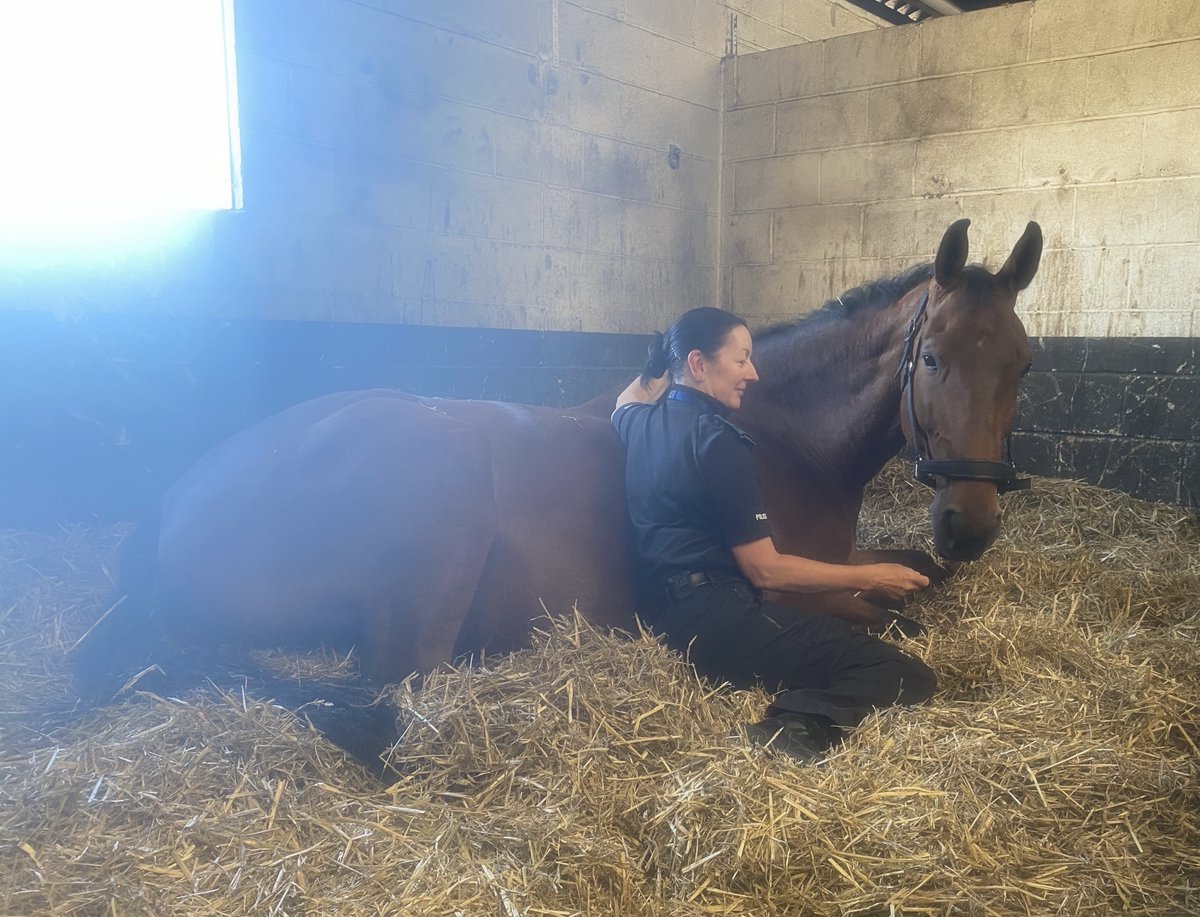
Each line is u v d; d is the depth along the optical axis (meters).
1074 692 2.17
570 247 5.43
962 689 2.27
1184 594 3.14
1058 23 5.12
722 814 1.59
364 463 2.09
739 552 2.09
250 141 3.83
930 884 1.51
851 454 2.68
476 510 2.07
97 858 1.42
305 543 2.11
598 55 5.47
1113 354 4.96
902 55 5.66
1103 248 5.10
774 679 2.10
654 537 2.20
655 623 2.21
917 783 1.75
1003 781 1.81
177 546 2.14
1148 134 4.91
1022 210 5.35
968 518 2.22
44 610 2.57
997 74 5.34
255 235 3.89
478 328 4.77
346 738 1.79
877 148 5.82
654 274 6.03
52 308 3.28
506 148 4.98
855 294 2.67
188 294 3.69
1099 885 1.59
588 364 5.43
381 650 2.02
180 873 1.42
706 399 2.21
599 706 1.88
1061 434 5.15
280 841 1.51
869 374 2.62
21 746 1.81
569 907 1.43
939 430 2.29
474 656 2.19
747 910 1.45
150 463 3.57
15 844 1.44
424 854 1.50
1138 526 4.36
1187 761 1.96
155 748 1.72
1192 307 4.86
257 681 1.98
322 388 4.10
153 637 2.11
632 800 1.67
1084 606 2.96
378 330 4.29
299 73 3.99
